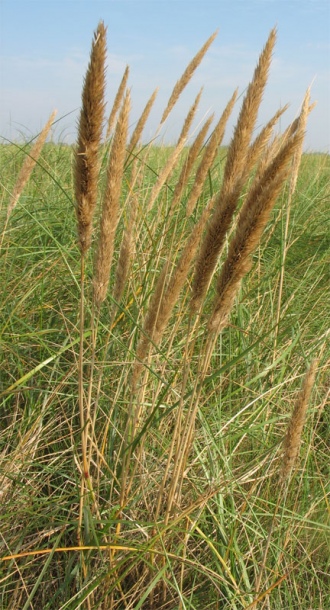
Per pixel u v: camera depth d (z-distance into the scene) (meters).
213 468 1.00
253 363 1.26
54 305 1.33
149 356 0.99
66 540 0.94
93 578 0.86
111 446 1.01
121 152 0.78
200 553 0.95
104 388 1.09
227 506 1.03
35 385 1.17
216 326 0.82
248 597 0.87
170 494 0.87
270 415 1.19
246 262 0.77
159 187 1.07
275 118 0.84
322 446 1.23
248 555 0.94
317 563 0.99
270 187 0.73
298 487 1.01
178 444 0.88
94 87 0.71
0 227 1.47
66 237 1.52
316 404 1.27
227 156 0.81
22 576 0.91
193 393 0.86
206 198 1.78
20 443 1.00
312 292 1.59
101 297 0.83
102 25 0.70
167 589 0.91
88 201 0.77
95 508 0.90
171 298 0.85
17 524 0.94
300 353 1.29
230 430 1.08
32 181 1.98
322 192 2.43
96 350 1.15
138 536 0.94
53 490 1.03
